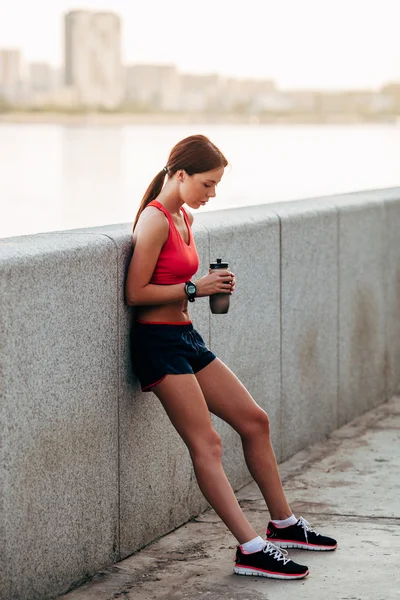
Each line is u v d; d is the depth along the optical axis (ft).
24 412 17.47
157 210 19.20
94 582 19.58
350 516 23.63
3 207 231.91
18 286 17.13
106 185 287.48
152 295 19.19
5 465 17.07
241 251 25.55
